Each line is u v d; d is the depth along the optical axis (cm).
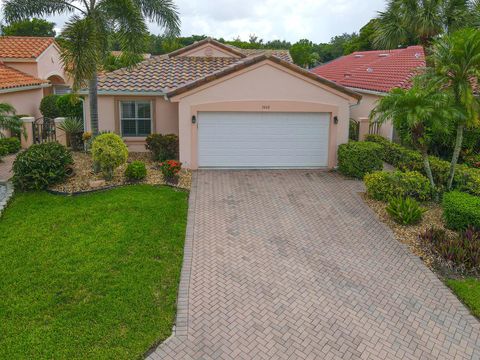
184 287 884
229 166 1802
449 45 1288
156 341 718
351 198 1451
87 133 1933
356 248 1089
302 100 1744
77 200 1329
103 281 880
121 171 1634
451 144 1825
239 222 1237
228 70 1680
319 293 880
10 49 2597
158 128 1989
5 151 1852
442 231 1121
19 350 681
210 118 1750
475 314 819
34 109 2527
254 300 848
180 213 1264
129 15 1538
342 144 1758
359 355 704
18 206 1277
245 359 688
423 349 723
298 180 1655
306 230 1193
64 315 768
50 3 1567
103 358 673
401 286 916
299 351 709
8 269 917
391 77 2348
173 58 2300
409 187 1371
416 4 1828
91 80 1558
